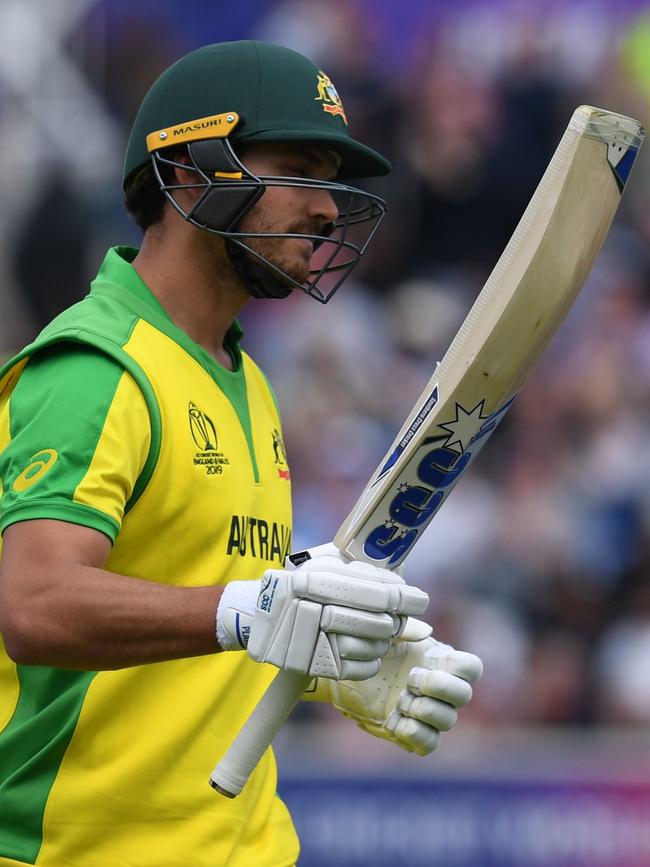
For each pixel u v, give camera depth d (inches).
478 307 306.0
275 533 363.9
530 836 800.3
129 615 284.7
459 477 322.0
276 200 342.0
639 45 1157.7
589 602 1006.4
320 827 783.7
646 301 1131.3
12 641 288.4
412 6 1155.3
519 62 1159.6
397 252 1137.4
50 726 323.9
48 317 1101.7
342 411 1053.2
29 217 1103.6
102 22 1114.1
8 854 320.8
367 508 313.6
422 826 792.3
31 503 295.1
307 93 346.9
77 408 305.1
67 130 1107.3
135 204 364.8
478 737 909.2
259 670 354.9
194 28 1133.7
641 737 924.0
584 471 1054.4
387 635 292.7
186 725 327.9
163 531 323.6
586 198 297.4
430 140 1152.2
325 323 1080.8
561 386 1086.4
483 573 999.0
